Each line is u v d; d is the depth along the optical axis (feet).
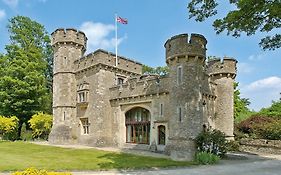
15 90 114.11
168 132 70.03
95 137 86.22
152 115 76.33
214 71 85.15
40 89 120.98
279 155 73.51
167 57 66.69
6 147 79.66
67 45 98.53
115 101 88.28
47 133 116.16
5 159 52.85
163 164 49.83
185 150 58.18
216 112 83.25
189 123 60.23
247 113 142.82
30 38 138.41
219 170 44.93
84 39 103.55
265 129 90.74
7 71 116.57
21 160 51.98
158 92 74.18
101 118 86.17
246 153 77.82
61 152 67.82
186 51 62.39
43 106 126.62
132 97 81.87
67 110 95.55
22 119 119.96
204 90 76.18
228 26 38.17
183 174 40.32
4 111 116.88
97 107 86.94
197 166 50.03
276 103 135.95
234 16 36.06
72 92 97.40
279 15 33.40
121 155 62.49
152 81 76.84
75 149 74.38
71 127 95.50
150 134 76.79
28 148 77.05
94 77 89.76
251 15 35.94
